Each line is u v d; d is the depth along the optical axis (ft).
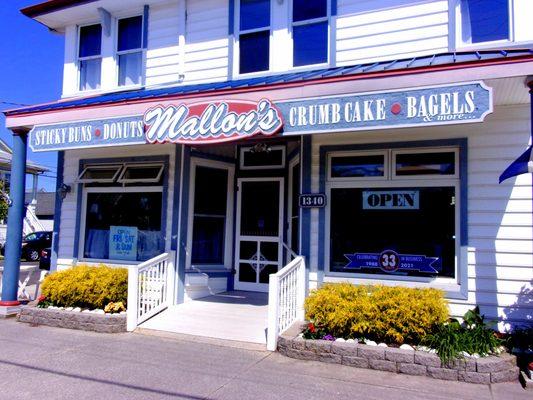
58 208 32.94
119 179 30.63
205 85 27.76
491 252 21.65
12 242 27.48
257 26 29.58
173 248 28.14
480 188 21.99
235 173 31.76
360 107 18.97
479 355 17.60
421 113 18.01
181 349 20.61
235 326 23.26
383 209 23.90
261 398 15.30
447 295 21.95
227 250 31.35
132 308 23.52
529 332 19.56
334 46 26.94
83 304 25.59
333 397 15.42
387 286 21.30
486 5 24.38
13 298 27.35
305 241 24.79
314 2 28.14
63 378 17.01
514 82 18.28
